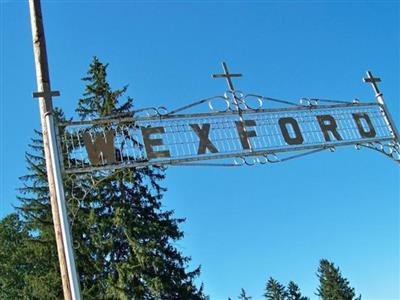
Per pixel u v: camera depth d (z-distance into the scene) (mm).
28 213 24797
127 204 21047
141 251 20188
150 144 7395
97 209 21391
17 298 32188
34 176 26297
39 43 8469
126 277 19984
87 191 7410
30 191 25984
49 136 7000
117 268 20078
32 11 8688
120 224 20594
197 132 7633
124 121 7406
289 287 70312
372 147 8539
